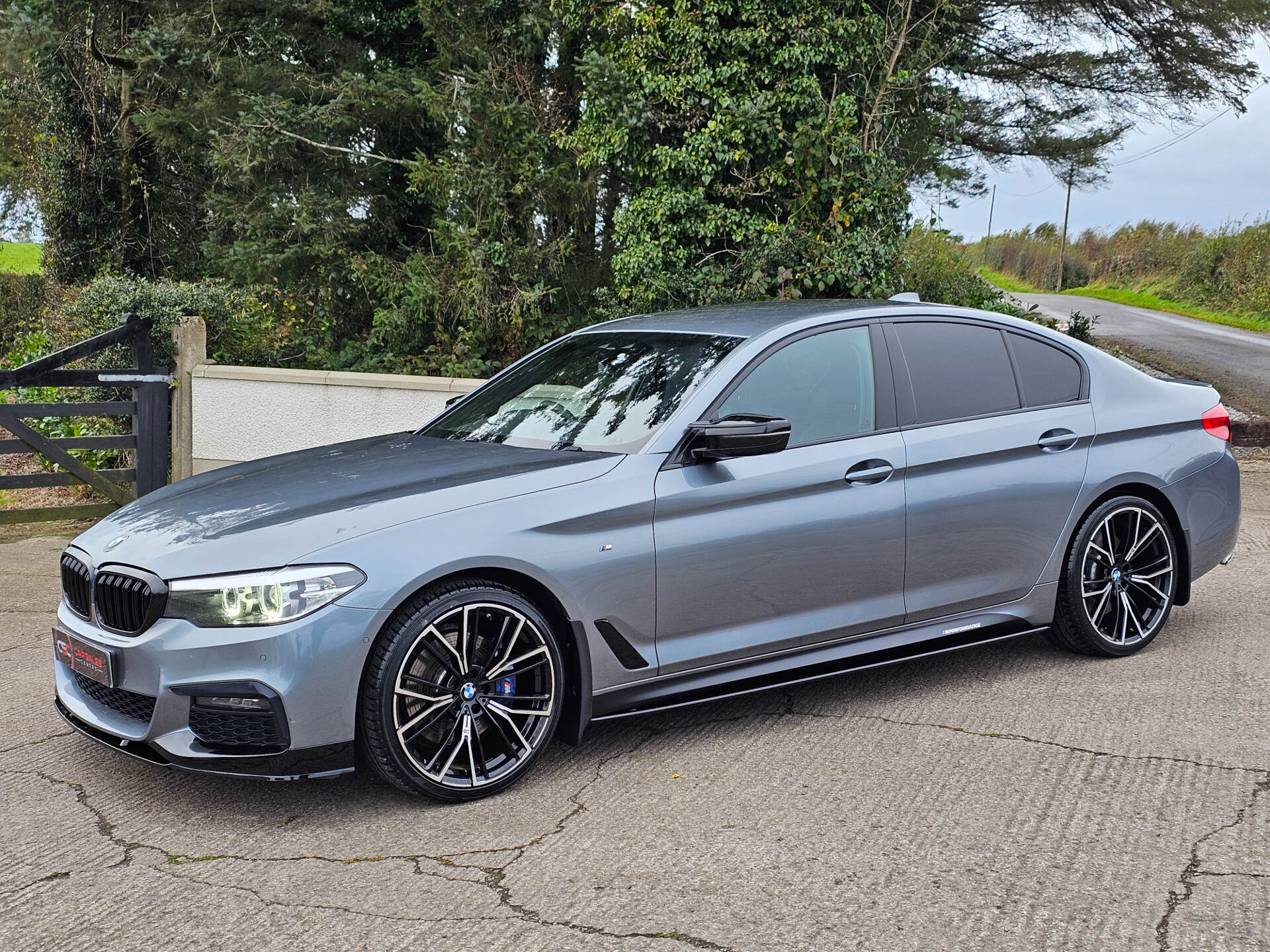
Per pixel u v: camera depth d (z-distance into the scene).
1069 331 21.88
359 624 3.34
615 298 12.87
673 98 11.97
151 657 3.36
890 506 4.32
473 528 3.54
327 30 14.53
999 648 5.28
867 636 4.39
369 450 4.42
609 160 12.41
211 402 9.75
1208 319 37.84
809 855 3.15
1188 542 5.13
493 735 3.76
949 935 2.69
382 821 3.45
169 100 15.80
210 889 3.00
